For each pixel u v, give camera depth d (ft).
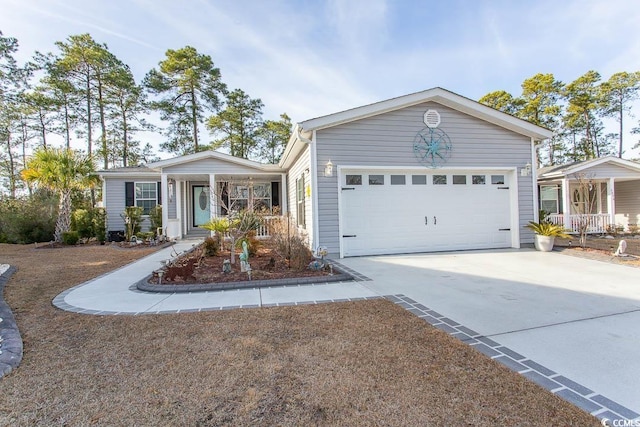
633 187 51.08
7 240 44.50
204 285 16.57
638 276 18.37
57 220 42.68
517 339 9.83
